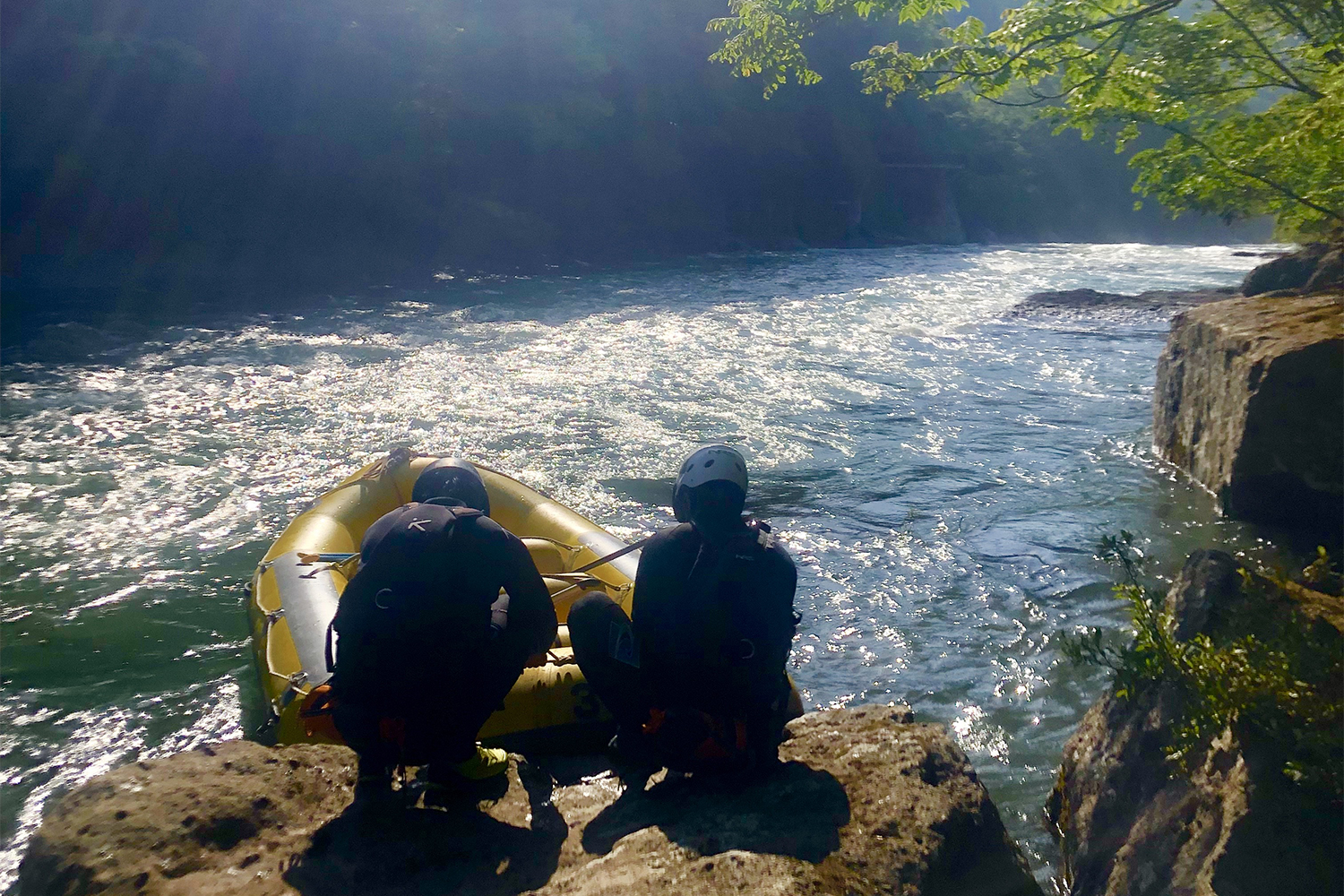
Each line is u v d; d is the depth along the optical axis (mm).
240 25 29219
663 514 8062
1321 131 5812
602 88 40094
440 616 2713
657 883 2377
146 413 11336
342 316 19312
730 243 42062
